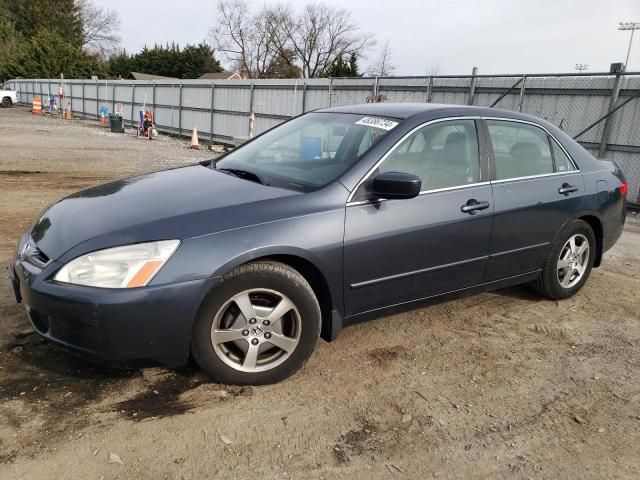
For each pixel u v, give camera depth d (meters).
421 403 3.13
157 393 3.07
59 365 3.29
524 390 3.32
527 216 4.14
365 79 15.47
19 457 2.51
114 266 2.77
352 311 3.42
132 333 2.76
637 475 2.62
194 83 23.03
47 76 57.12
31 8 69.25
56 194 8.95
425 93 13.96
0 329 3.70
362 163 3.43
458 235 3.73
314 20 66.00
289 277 3.09
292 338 3.19
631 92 10.16
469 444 2.79
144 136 23.67
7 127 23.98
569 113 11.11
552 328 4.23
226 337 3.03
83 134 22.97
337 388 3.24
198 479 2.45
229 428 2.81
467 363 3.62
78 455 2.55
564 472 2.62
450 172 3.78
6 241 5.90
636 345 4.02
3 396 2.96
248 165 3.96
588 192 4.62
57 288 2.76
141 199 3.30
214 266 2.87
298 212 3.13
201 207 3.08
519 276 4.30
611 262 6.18
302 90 17.62
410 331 4.06
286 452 2.66
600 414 3.11
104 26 78.06
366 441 2.77
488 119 4.11
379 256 3.39
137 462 2.53
